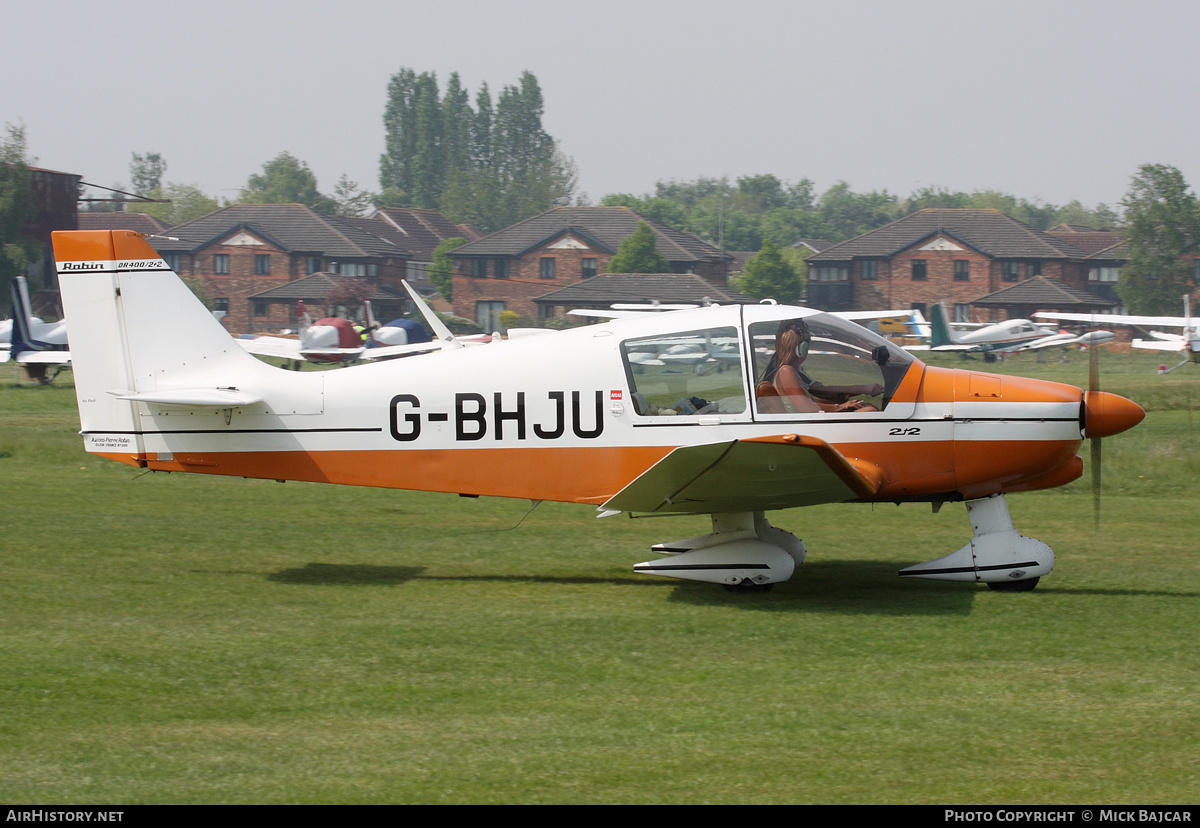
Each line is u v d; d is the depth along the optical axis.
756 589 26.77
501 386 27.20
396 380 27.70
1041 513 39.31
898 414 26.12
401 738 16.66
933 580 28.44
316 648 21.45
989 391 26.11
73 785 14.88
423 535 34.16
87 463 49.81
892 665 20.42
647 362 26.59
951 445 26.14
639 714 17.72
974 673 19.89
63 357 115.69
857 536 35.09
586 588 27.27
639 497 25.47
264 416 28.05
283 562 30.02
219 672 19.86
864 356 26.28
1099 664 20.44
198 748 16.22
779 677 19.67
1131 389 102.69
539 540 33.56
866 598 26.22
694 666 20.36
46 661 20.41
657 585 27.69
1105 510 39.97
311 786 14.88
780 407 26.14
